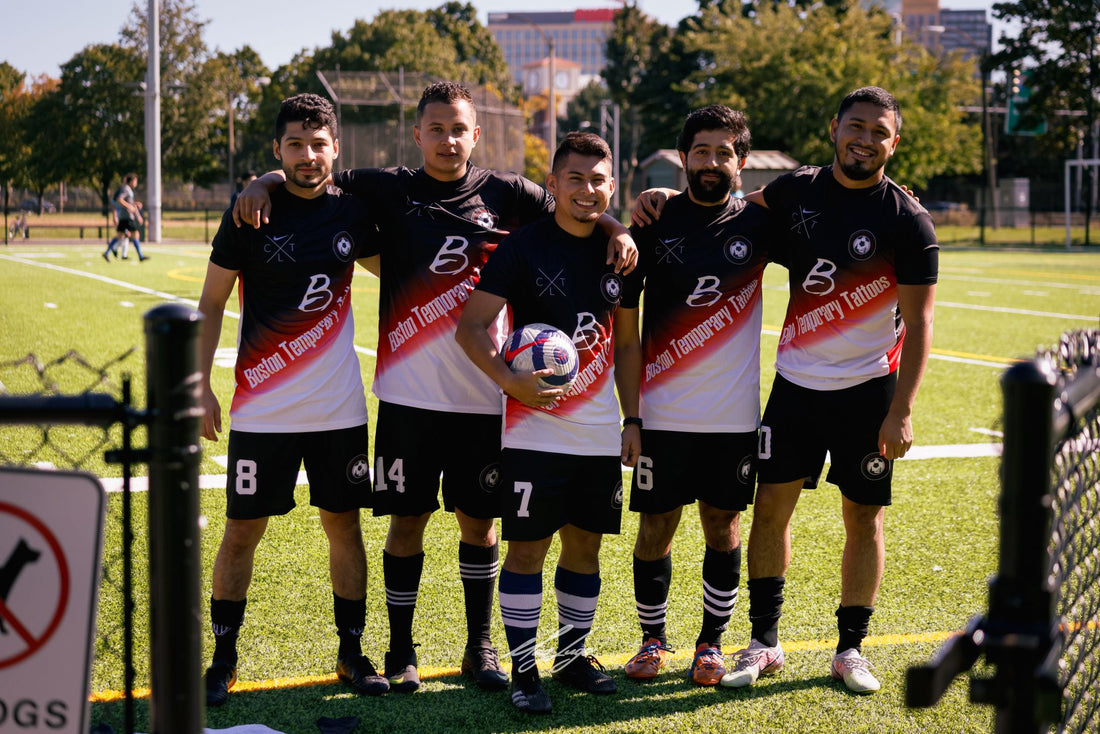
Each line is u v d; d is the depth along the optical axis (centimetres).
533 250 341
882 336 360
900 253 349
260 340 346
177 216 5800
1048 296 1839
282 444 346
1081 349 208
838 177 358
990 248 3594
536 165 8419
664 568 371
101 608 408
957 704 341
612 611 428
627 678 363
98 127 5919
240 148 7406
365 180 366
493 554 367
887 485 358
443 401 357
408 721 325
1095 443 237
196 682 178
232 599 345
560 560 361
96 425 182
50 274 1950
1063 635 213
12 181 6725
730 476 362
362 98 4072
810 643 394
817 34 4584
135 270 2102
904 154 4456
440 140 353
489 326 349
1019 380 162
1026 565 163
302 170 338
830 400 359
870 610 361
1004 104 6131
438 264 358
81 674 181
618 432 347
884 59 4578
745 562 503
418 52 6950
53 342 1075
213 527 529
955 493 614
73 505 179
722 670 358
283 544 502
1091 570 244
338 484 352
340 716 327
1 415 179
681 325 361
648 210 363
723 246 358
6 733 183
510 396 341
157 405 173
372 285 1950
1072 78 4734
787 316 375
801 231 361
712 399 359
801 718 331
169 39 5916
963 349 1206
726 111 354
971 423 805
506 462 342
